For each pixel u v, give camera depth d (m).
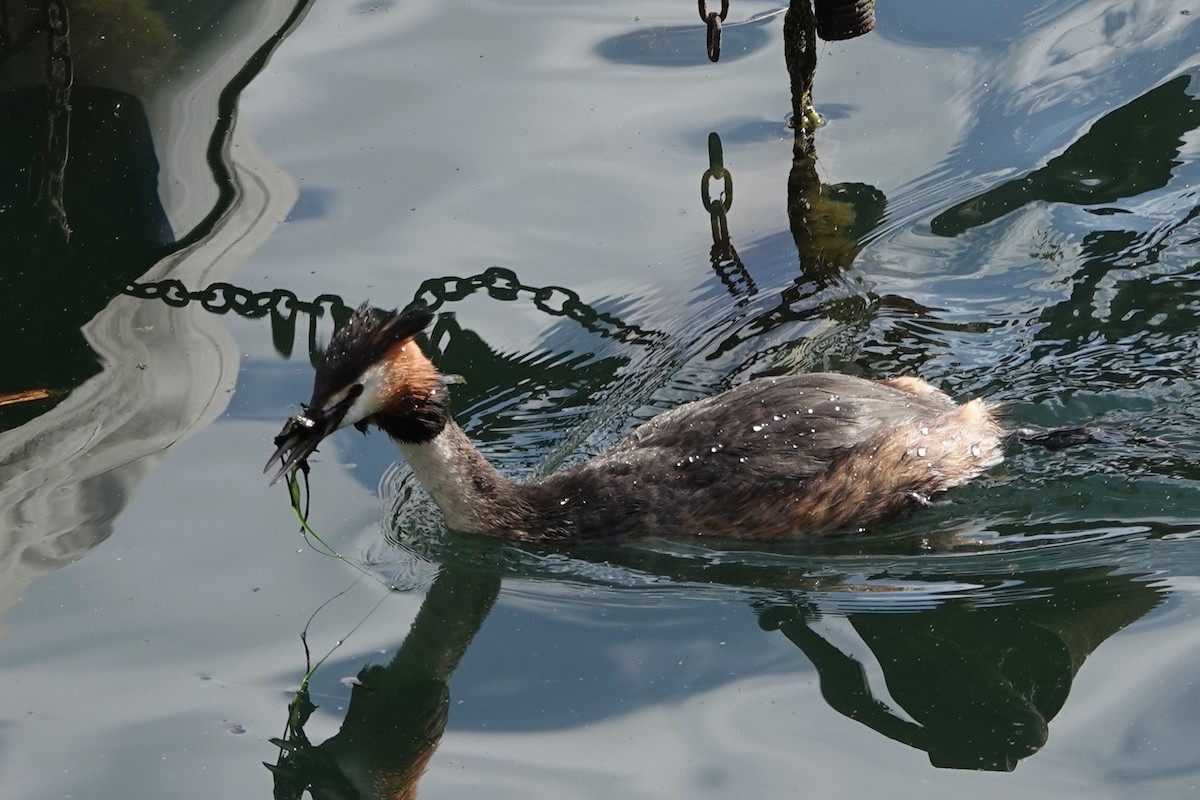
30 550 10.59
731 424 10.96
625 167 14.80
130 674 9.52
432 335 12.66
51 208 14.30
